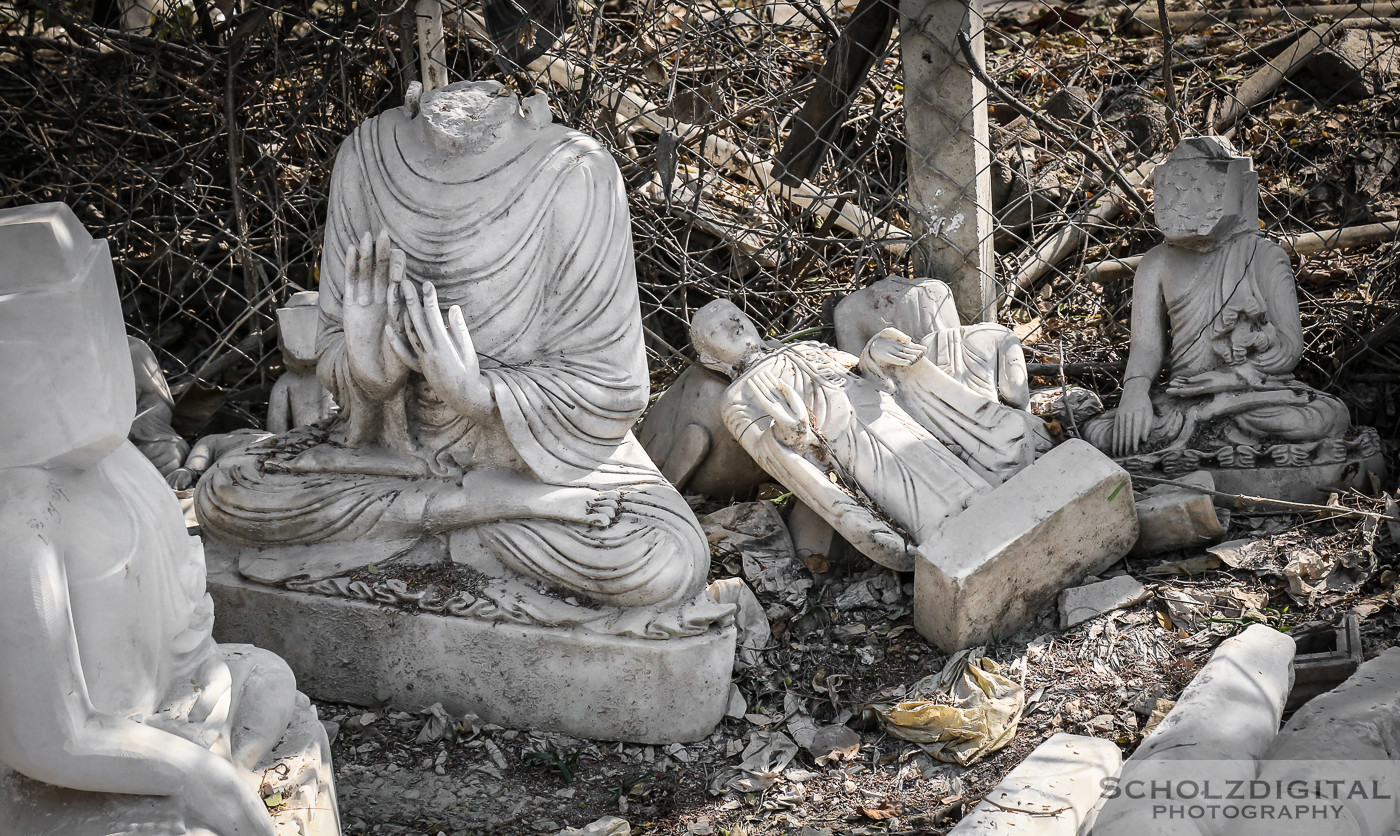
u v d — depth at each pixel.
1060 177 5.86
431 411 3.76
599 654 3.51
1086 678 3.67
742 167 5.66
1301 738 3.05
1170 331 4.59
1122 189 5.19
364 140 3.80
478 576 3.68
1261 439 4.31
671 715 3.56
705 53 5.65
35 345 2.14
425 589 3.63
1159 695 3.55
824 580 4.15
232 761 2.61
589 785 3.46
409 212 3.66
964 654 3.72
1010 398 4.34
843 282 5.51
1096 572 4.02
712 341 4.33
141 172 5.52
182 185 5.71
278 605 3.71
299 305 4.52
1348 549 3.94
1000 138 5.90
